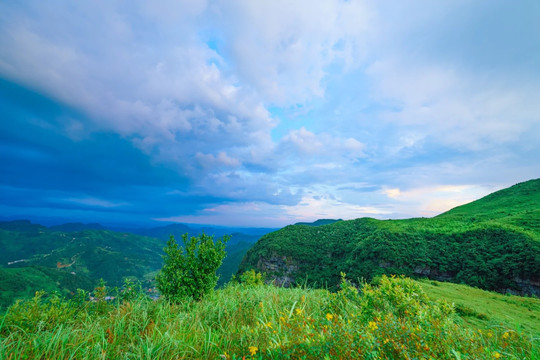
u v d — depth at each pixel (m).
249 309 5.71
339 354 2.57
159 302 6.54
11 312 4.91
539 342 3.41
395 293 4.93
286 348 2.80
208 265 8.12
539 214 91.56
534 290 58.50
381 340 2.83
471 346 2.91
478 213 136.50
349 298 5.62
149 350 3.31
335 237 130.00
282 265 116.31
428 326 3.30
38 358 3.26
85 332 4.13
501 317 8.56
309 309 5.48
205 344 3.68
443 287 15.98
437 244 89.38
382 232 104.25
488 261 71.00
